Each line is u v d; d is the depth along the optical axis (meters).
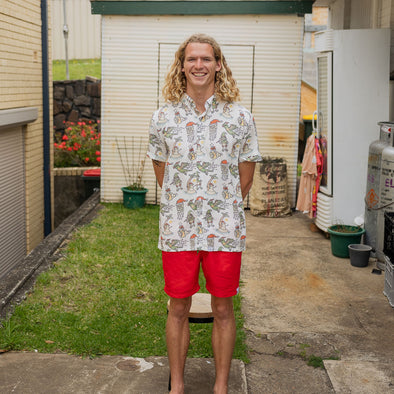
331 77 6.90
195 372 3.83
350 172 7.05
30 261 5.92
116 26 8.77
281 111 8.90
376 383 3.79
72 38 18.08
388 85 6.89
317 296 5.36
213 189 3.18
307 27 16.08
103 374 3.79
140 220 8.11
